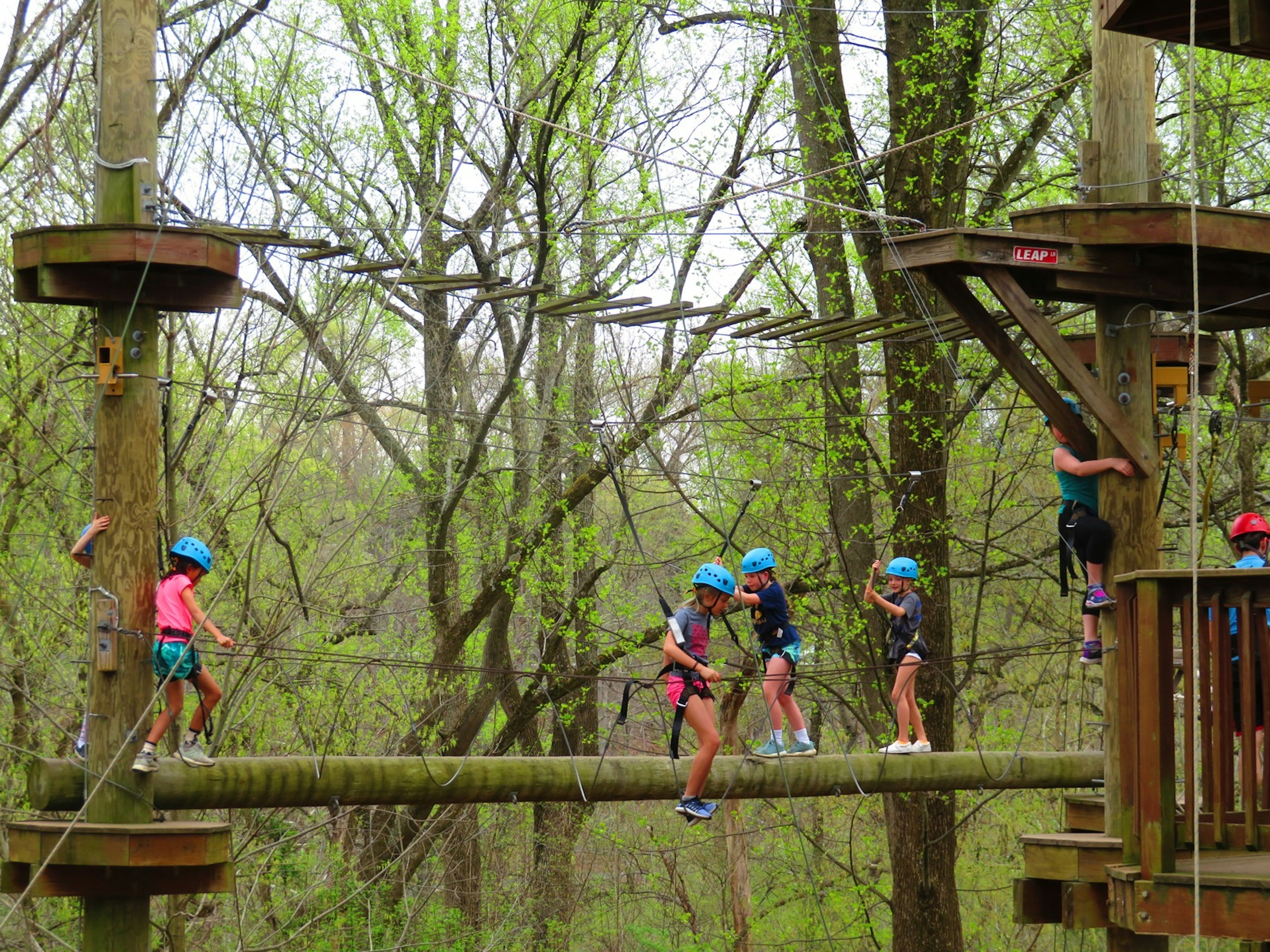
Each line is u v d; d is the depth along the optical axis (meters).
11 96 10.57
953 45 13.73
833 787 9.41
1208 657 6.17
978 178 17.02
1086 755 10.30
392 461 16.28
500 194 14.43
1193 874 5.73
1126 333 7.71
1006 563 15.07
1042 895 7.70
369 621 14.58
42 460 11.77
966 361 15.10
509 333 16.50
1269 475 16.70
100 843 7.06
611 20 14.46
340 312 11.05
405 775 8.40
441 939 15.48
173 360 11.41
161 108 10.97
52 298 7.43
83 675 11.80
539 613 17.78
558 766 8.84
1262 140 14.84
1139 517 7.67
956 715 18.27
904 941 13.69
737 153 15.54
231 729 12.91
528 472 16.69
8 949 11.48
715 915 20.38
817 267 15.14
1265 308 7.76
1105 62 7.95
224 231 7.51
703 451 16.92
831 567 16.27
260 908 13.73
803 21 14.44
